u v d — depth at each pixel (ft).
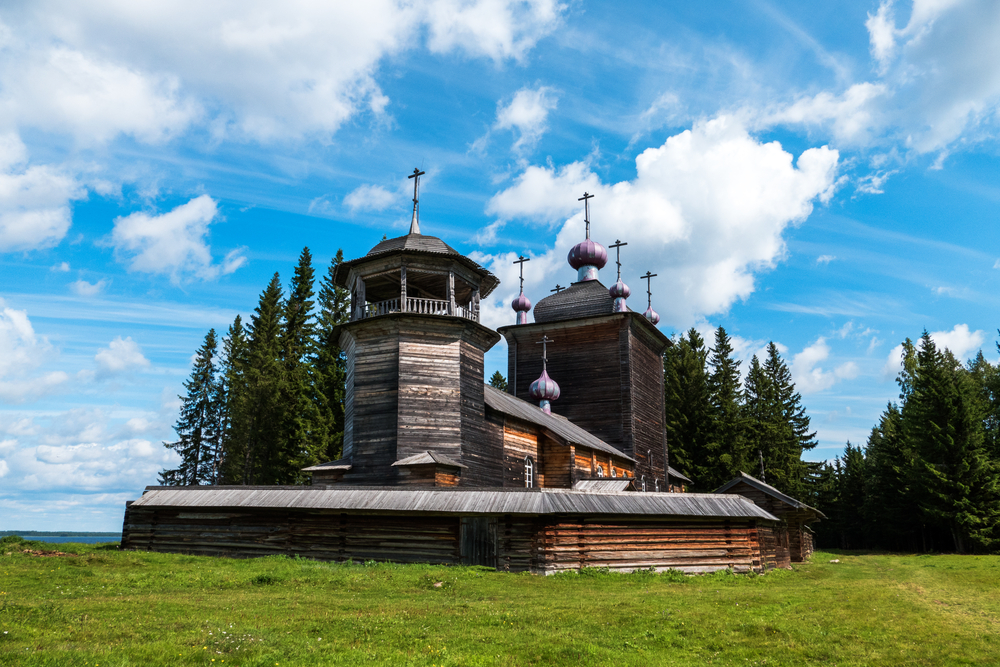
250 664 30.17
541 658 33.55
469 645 35.86
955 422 171.12
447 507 75.15
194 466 217.77
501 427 113.70
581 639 37.91
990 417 201.26
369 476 96.48
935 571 103.86
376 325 101.24
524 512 71.46
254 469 166.30
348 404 107.04
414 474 93.15
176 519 90.07
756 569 85.15
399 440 95.96
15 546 73.92
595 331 168.14
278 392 165.99
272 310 182.50
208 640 33.68
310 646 33.71
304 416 163.43
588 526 75.25
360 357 102.37
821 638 39.86
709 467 219.20
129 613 41.14
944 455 171.12
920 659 35.37
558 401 166.81
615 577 69.41
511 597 54.34
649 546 78.38
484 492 76.54
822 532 239.09
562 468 127.03
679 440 227.40
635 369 167.43
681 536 81.15
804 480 236.02
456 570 67.97
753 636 40.06
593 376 165.58
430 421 98.07
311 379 168.66
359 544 80.33
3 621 36.60
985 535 162.40
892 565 121.08
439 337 102.01
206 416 221.25
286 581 57.82
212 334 229.45
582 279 186.91
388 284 114.21
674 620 43.80
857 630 42.50
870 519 214.07
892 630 42.80
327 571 64.13
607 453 141.90
